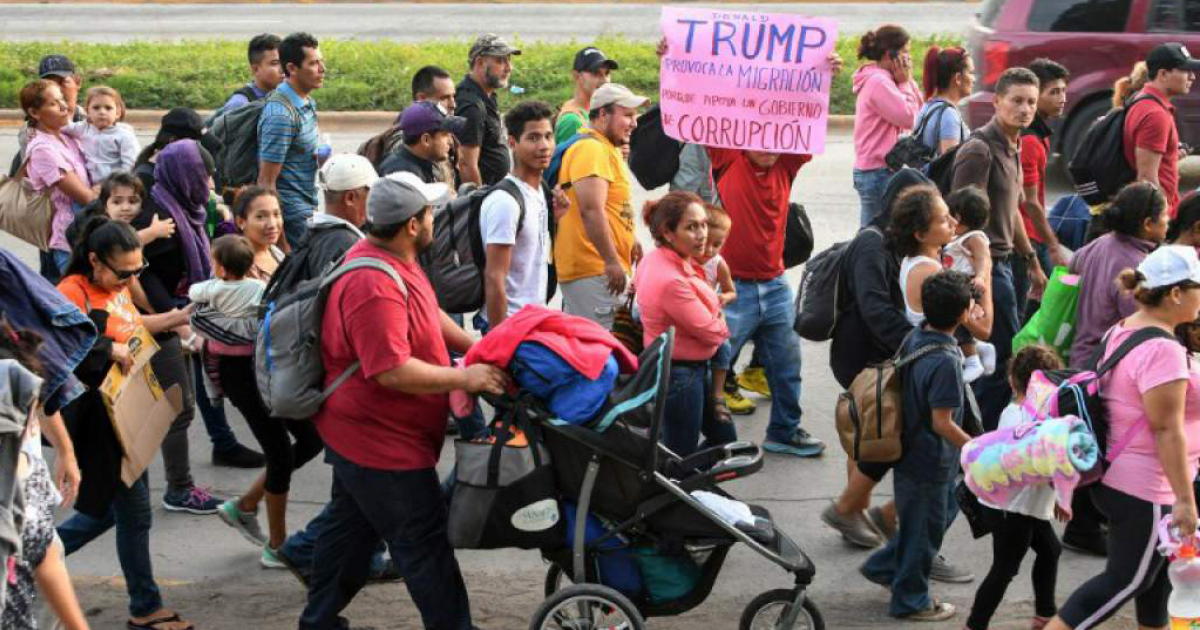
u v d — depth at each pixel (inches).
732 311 286.2
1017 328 287.1
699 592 197.6
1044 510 201.3
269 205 266.2
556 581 220.2
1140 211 242.2
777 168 294.0
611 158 286.8
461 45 810.2
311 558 219.0
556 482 190.2
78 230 264.1
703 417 269.9
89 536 221.5
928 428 214.1
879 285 248.7
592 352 187.8
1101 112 495.2
